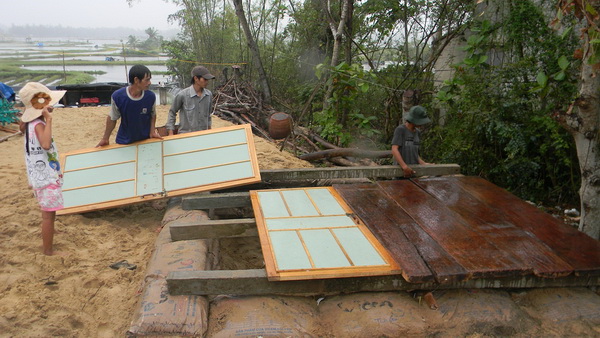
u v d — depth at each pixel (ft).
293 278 10.80
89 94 46.57
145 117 17.75
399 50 36.58
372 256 11.84
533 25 21.91
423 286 11.46
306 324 10.55
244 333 10.02
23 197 17.39
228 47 61.52
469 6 29.71
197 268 11.93
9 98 31.86
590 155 14.43
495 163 24.21
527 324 10.96
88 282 12.28
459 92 24.45
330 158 27.48
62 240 14.28
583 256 12.03
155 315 10.05
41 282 12.01
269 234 13.01
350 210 15.16
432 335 10.56
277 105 50.03
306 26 47.80
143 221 16.60
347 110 32.55
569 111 14.62
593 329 10.89
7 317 10.44
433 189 17.20
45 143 12.40
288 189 17.07
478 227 13.71
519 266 11.30
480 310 11.00
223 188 16.85
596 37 12.92
